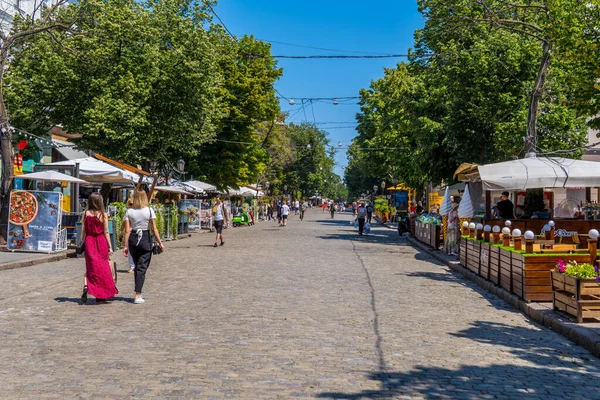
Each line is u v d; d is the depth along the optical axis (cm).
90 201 1002
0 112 1911
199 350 684
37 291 1145
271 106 4450
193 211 3628
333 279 1359
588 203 2103
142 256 1018
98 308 959
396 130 3781
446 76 2636
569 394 552
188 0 2775
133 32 2517
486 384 576
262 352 678
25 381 562
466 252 1566
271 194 8444
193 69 2627
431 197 4319
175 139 2783
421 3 2662
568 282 879
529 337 809
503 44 2483
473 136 2708
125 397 516
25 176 1942
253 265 1633
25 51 2425
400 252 2239
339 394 533
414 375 600
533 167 1712
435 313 964
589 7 1359
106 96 2419
